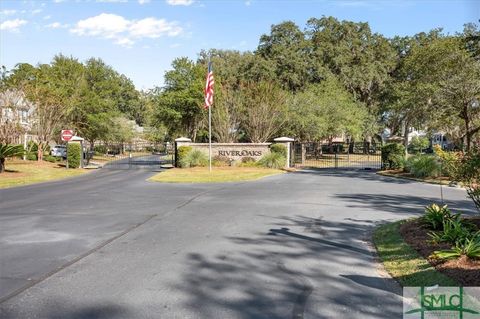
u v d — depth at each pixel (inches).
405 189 621.3
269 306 180.4
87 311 174.7
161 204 472.7
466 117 844.0
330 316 170.2
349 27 1952.5
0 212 422.3
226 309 177.0
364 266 239.1
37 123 1199.6
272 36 1968.5
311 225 353.4
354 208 441.7
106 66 1956.2
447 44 945.5
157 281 212.2
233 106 1266.0
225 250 272.4
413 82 1300.4
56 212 421.1
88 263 243.8
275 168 1052.5
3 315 170.4
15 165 1018.7
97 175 912.9
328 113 1435.8
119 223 362.9
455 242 244.7
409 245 264.8
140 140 2773.1
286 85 1867.6
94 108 1608.0
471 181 312.0
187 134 1771.7
